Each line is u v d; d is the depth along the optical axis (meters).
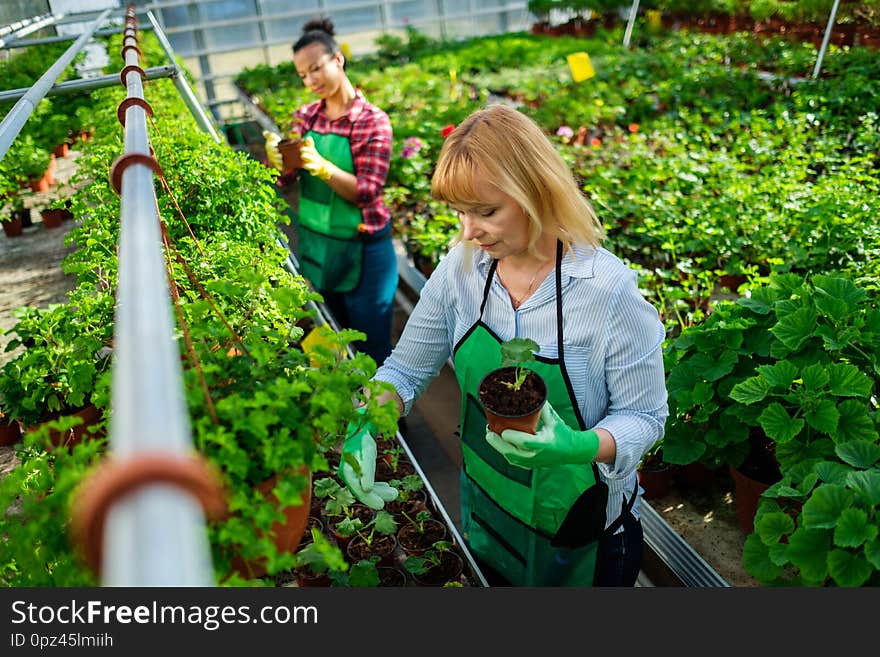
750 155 6.61
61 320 2.59
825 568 1.94
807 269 4.28
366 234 3.91
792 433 2.48
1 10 4.98
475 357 1.85
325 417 1.21
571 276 1.71
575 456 1.59
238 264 2.34
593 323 1.72
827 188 5.09
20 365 2.56
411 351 2.04
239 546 1.07
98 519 0.58
